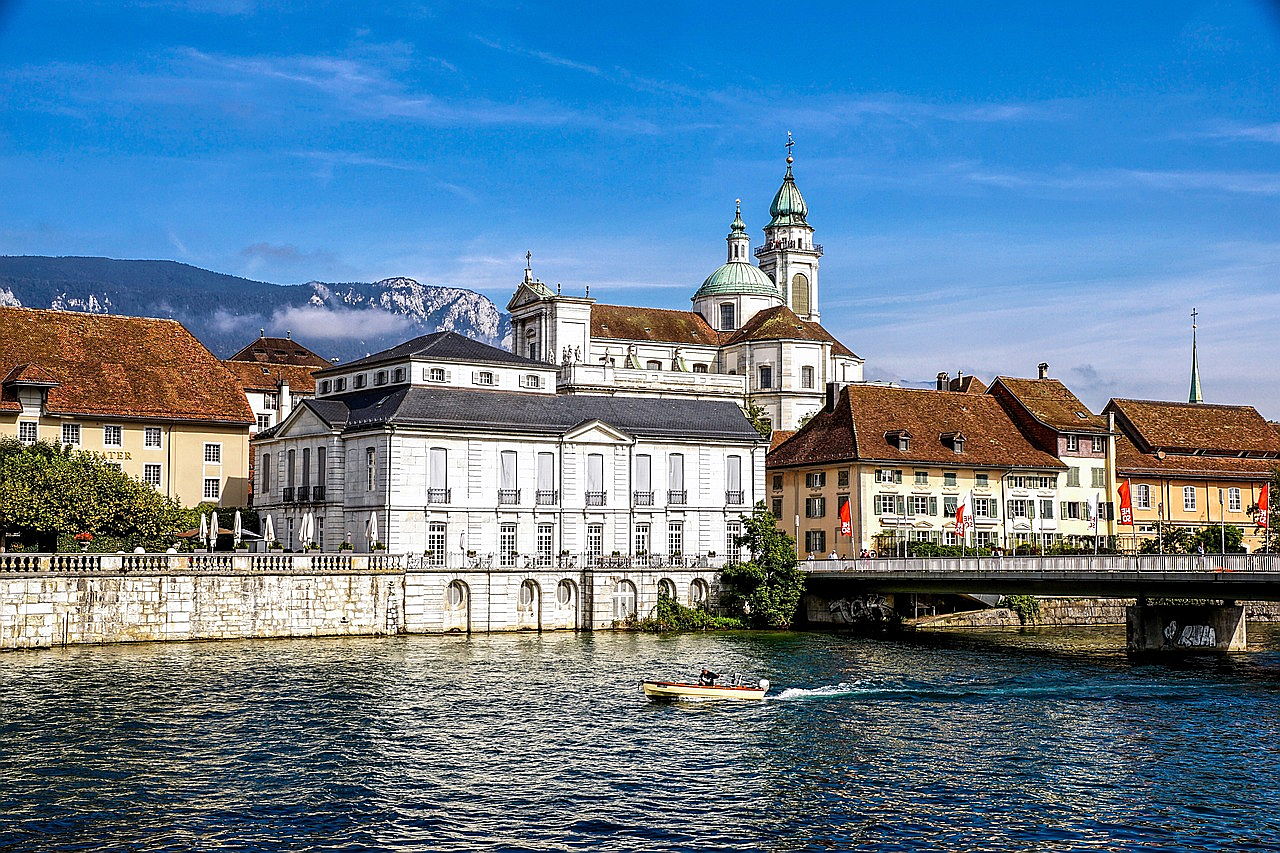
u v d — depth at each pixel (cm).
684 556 11344
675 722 6462
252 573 9056
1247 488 14675
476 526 10619
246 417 12062
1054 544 13125
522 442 10831
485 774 5438
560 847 4559
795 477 13400
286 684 7269
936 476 13000
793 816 4916
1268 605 12131
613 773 5481
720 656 8738
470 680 7531
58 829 4653
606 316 19362
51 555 8481
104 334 12225
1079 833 4709
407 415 10438
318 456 11212
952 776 5459
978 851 4531
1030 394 14288
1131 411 14862
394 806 4981
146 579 8700
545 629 10181
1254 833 4709
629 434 11194
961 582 9675
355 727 6206
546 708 6738
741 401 18388
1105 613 11650
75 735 5941
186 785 5200
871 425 13075
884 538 12475
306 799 5050
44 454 10094
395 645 9019
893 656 8831
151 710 6481
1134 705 6944
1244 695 7238
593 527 11056
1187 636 9269
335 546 10900
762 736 6175
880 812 4966
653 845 4591
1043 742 6059
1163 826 4791
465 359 12575
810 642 9612
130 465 11569
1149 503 14138
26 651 8250
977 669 8212
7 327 11800
